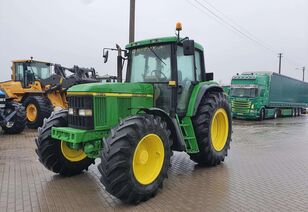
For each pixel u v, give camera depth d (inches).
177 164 266.4
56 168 218.8
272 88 868.6
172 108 224.5
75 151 227.1
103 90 195.3
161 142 190.4
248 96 810.8
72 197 184.5
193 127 247.6
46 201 177.6
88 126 189.3
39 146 215.0
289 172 243.8
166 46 234.8
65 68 522.3
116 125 186.2
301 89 1149.1
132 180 170.4
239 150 335.3
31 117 486.6
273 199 183.3
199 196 187.8
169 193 193.0
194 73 255.8
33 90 512.1
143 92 222.1
